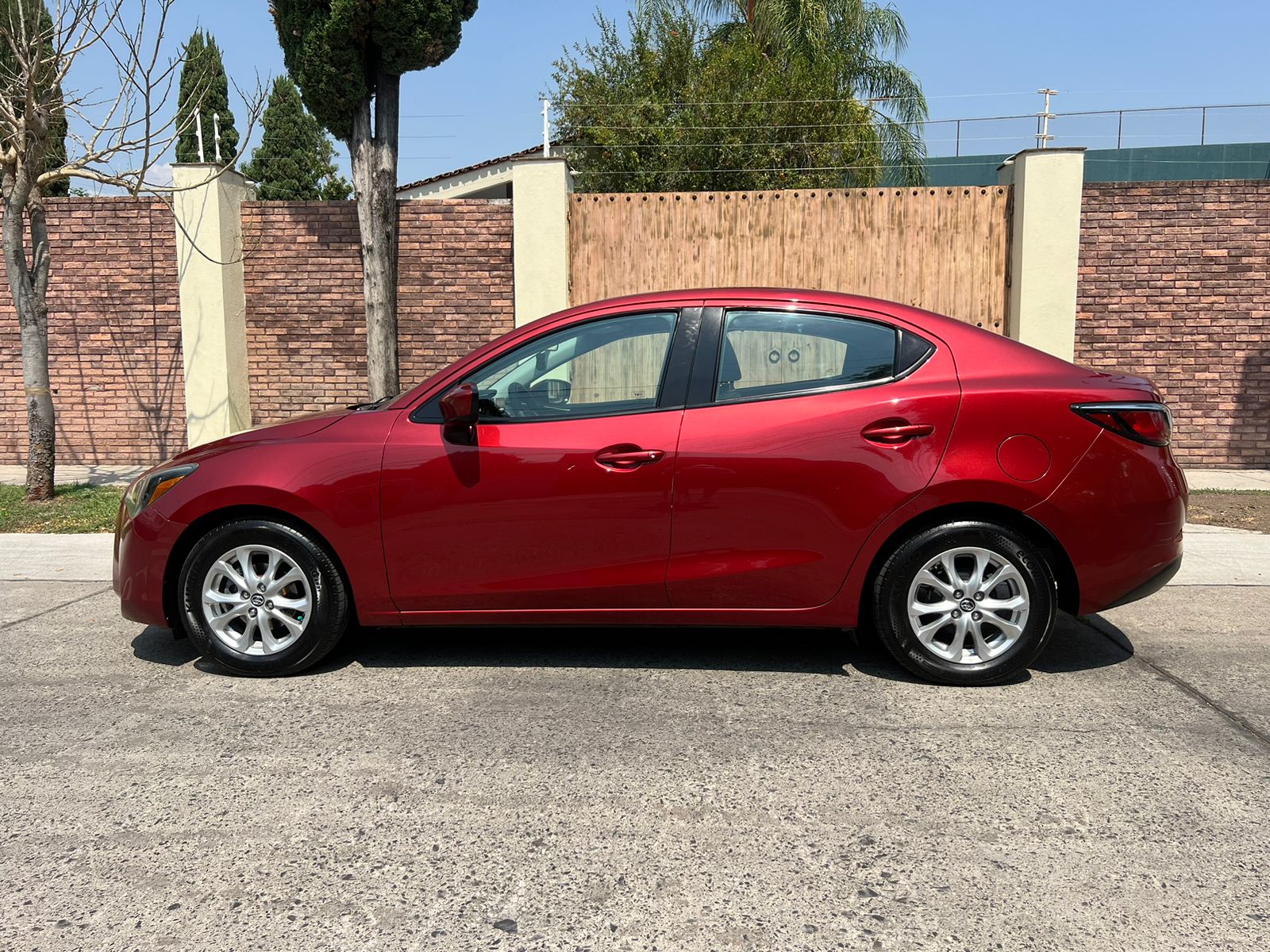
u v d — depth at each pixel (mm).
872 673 4504
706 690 4285
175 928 2527
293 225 10836
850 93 17609
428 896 2674
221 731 3848
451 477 4250
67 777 3430
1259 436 10594
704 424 4211
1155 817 3107
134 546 4461
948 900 2646
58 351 11039
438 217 10797
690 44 17438
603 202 10664
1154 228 10398
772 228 10578
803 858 2869
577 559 4254
